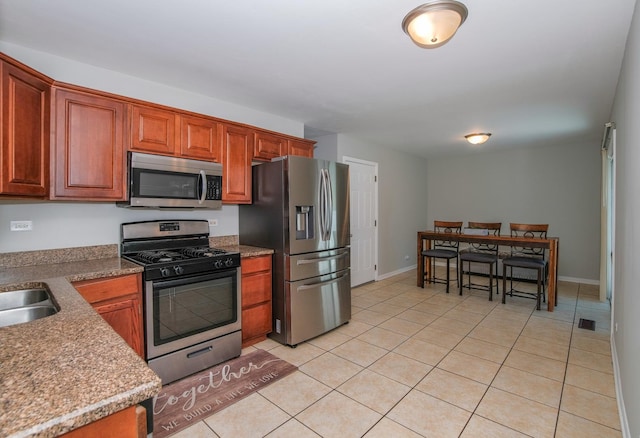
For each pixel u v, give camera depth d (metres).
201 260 2.42
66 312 1.20
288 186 2.88
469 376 2.36
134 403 0.69
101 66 2.40
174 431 1.79
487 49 2.16
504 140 5.00
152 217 2.78
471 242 4.40
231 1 1.64
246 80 2.67
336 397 2.11
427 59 2.30
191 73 2.53
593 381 2.28
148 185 2.41
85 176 2.16
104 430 0.68
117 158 2.29
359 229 5.00
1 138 1.65
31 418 0.58
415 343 2.94
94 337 0.96
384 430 1.79
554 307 3.93
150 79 2.64
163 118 2.52
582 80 2.67
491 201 6.12
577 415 1.92
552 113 3.58
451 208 6.62
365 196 5.12
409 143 5.26
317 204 3.10
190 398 2.10
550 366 2.50
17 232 2.15
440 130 4.36
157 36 1.99
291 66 2.41
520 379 2.32
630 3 1.66
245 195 3.11
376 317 3.62
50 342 0.92
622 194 2.33
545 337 3.05
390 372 2.43
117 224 2.58
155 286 2.20
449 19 1.71
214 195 2.80
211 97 3.07
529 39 2.03
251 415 1.93
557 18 1.80
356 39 2.03
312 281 3.04
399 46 2.12
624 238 2.15
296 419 1.89
